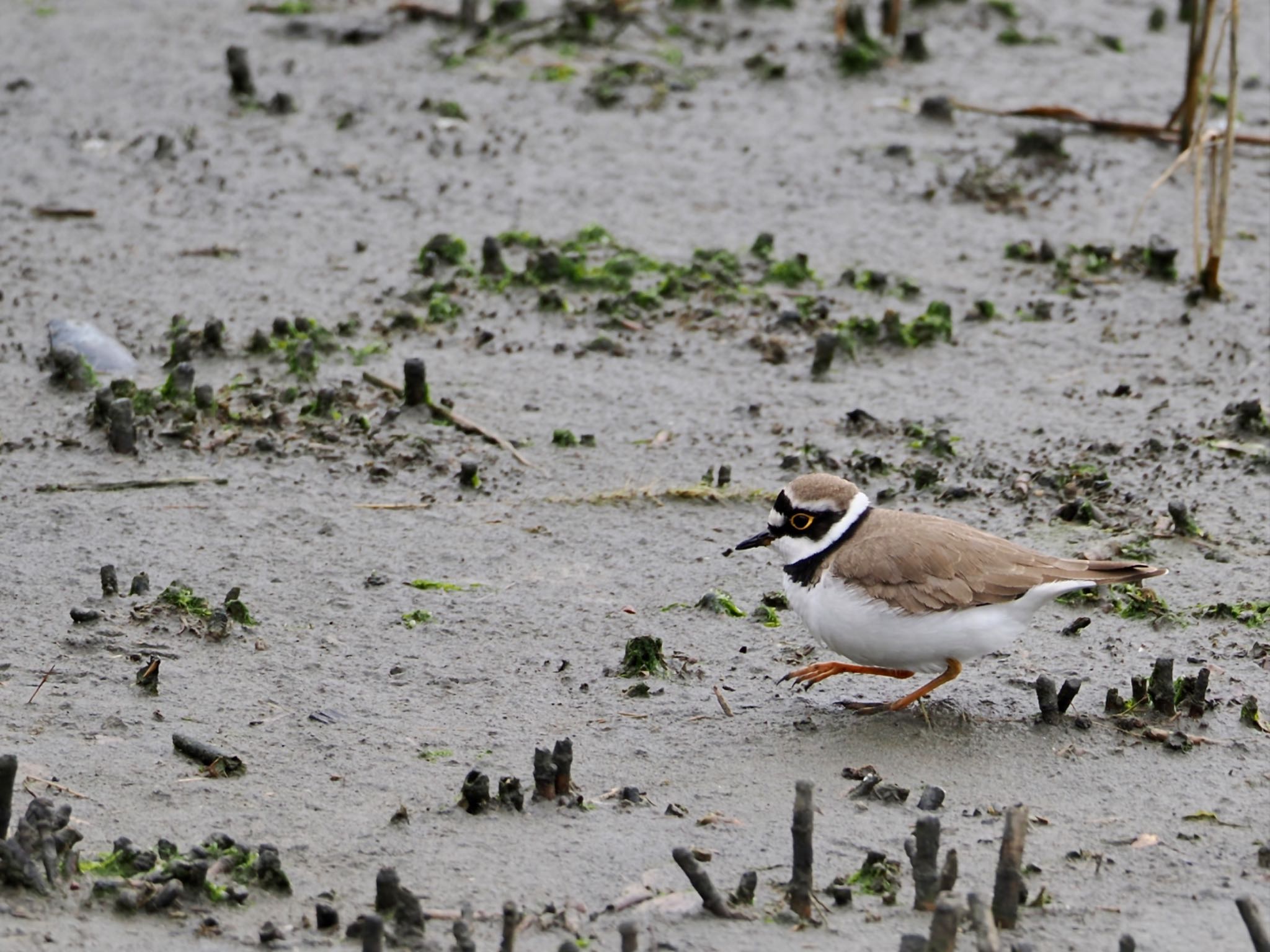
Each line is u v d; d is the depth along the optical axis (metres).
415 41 24.00
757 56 23.17
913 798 9.31
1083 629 11.40
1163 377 15.62
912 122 21.59
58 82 22.27
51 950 7.50
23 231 18.16
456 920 7.84
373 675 10.58
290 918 7.94
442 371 15.50
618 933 7.90
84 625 10.91
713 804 9.18
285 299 16.81
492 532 12.70
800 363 15.87
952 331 16.58
